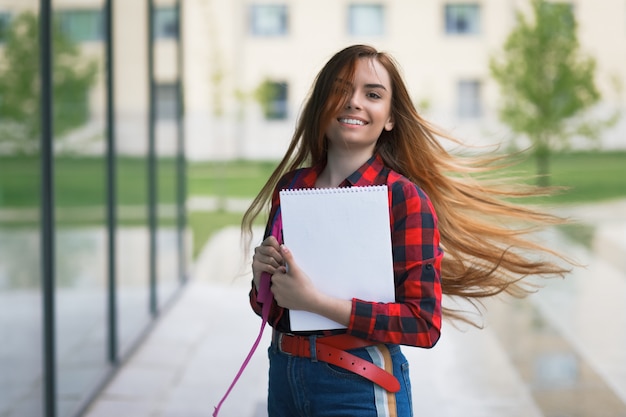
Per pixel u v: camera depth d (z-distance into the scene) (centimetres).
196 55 2148
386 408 183
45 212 370
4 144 322
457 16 2192
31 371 354
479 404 447
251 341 577
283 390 190
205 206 1439
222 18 2175
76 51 429
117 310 513
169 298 687
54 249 375
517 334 587
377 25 2205
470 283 217
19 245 340
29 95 354
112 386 476
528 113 1514
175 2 729
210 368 514
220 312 659
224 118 2142
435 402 451
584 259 869
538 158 1539
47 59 374
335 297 180
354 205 180
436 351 546
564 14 1507
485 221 217
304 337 186
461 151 227
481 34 2188
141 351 548
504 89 1529
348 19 2200
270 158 2156
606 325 609
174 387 477
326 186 195
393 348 187
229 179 1852
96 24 466
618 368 507
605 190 1546
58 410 392
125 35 536
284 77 2198
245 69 2197
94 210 461
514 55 1516
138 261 574
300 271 176
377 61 191
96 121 465
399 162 203
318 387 184
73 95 421
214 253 937
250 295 200
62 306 401
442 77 2200
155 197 633
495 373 500
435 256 183
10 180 329
